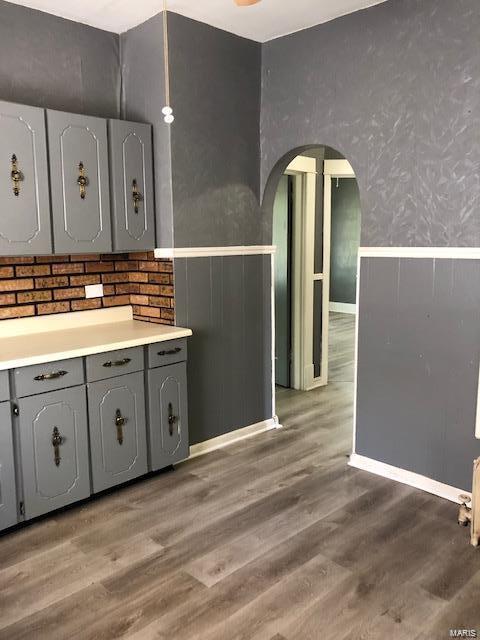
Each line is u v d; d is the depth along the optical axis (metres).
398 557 2.45
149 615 2.09
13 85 2.99
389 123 3.05
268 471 3.35
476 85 2.70
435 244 2.93
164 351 3.16
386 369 3.21
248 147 3.68
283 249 5.00
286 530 2.68
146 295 3.55
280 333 5.18
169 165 3.23
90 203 3.03
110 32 3.37
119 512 2.86
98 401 2.88
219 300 3.61
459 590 2.23
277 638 1.97
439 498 3.01
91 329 3.30
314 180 4.81
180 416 3.30
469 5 2.68
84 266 3.40
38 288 3.20
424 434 3.08
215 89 3.42
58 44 3.15
